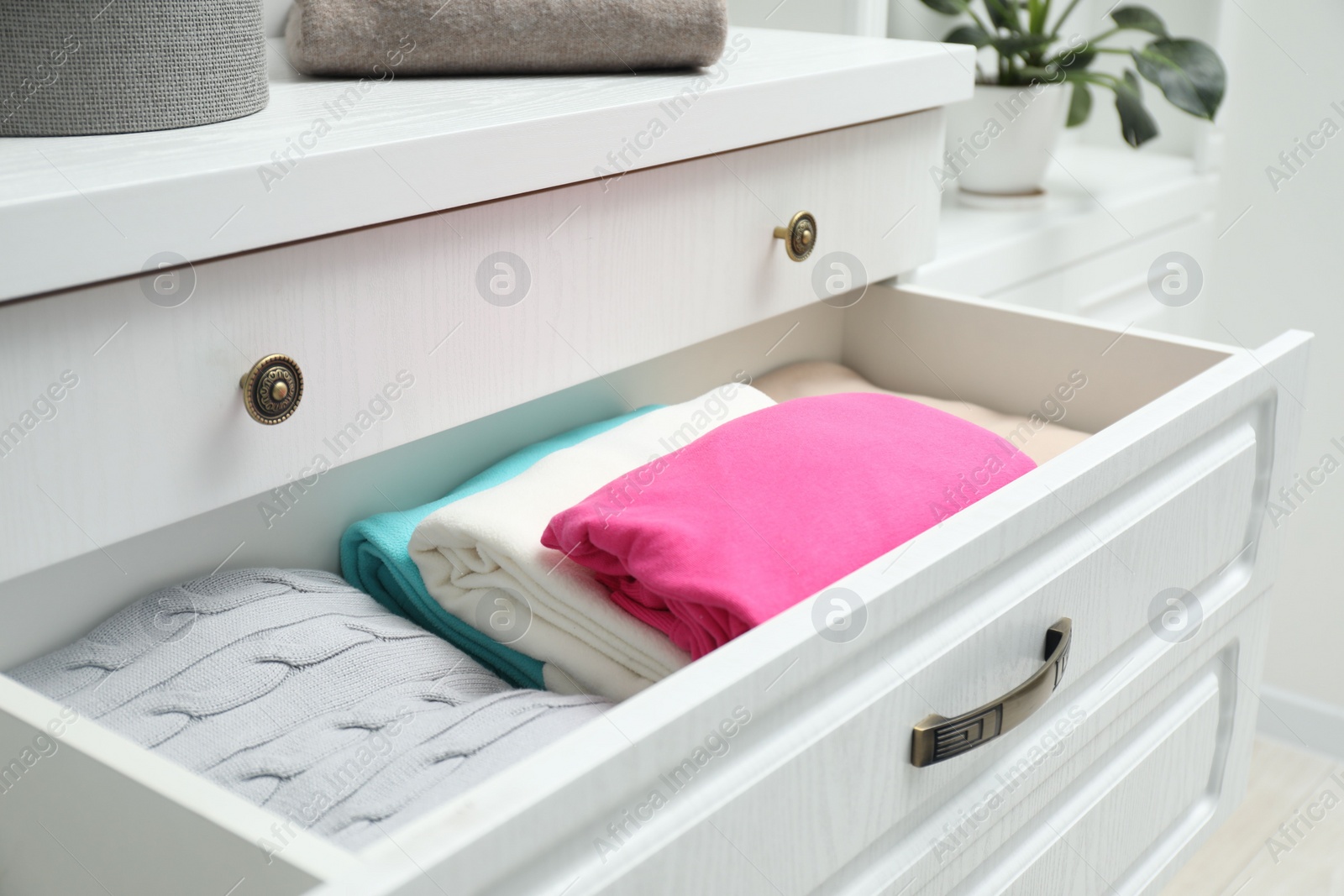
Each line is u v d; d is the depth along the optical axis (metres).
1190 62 1.22
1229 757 0.80
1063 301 1.29
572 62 0.71
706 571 0.51
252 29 0.57
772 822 0.42
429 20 0.67
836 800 0.45
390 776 0.48
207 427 0.50
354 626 0.58
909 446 0.62
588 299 0.66
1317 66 1.36
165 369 0.48
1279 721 1.51
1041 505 0.52
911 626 0.47
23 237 0.42
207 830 0.35
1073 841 0.63
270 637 0.56
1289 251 1.44
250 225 0.48
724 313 0.75
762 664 0.40
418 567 0.64
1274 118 1.41
